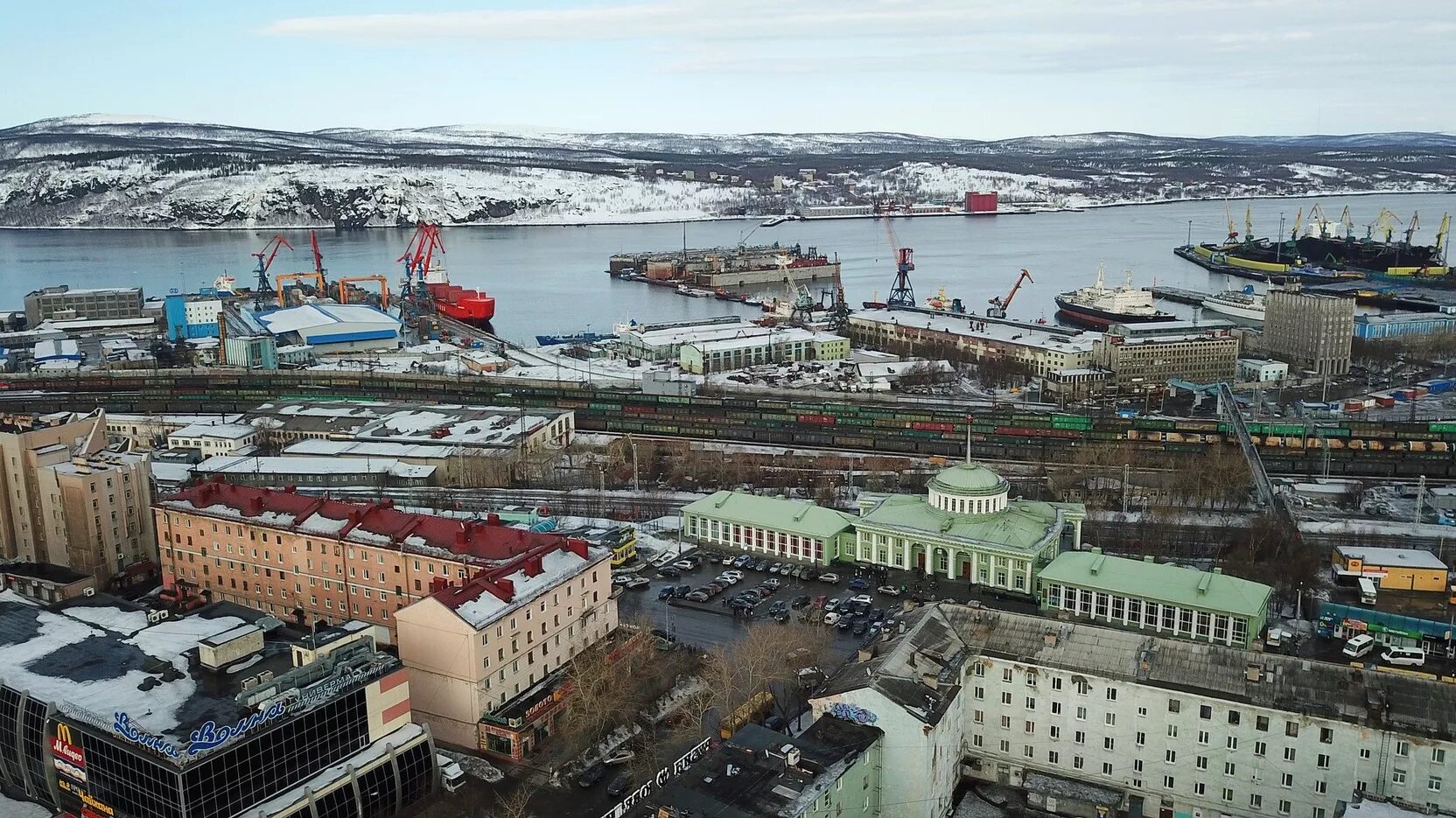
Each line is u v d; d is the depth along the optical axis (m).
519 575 189.88
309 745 149.00
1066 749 160.12
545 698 180.38
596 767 168.12
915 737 146.75
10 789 159.12
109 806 145.12
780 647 190.25
